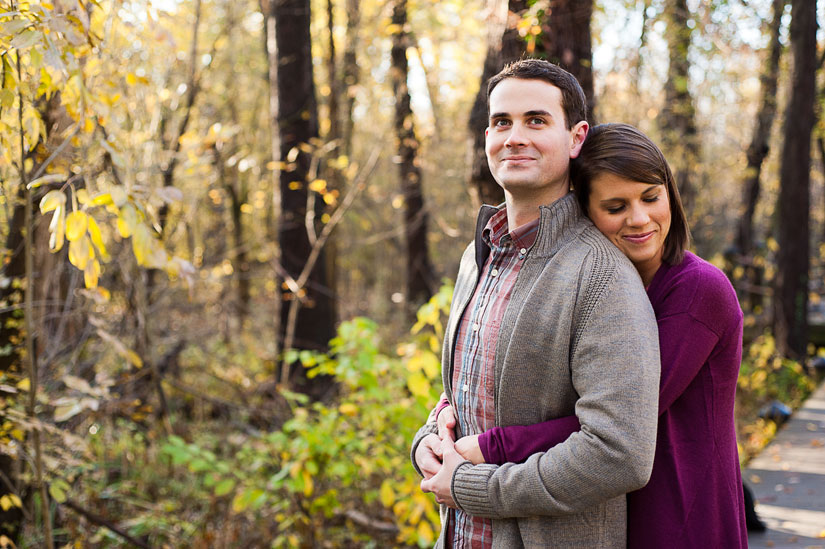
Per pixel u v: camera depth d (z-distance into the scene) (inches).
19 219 143.3
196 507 202.7
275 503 181.6
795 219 370.6
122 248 186.4
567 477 52.7
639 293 55.5
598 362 53.2
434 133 359.6
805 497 152.0
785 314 371.9
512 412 58.0
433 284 458.9
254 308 498.6
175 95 226.5
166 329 273.6
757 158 434.9
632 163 58.5
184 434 226.1
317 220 284.0
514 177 58.6
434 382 159.3
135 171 160.9
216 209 358.0
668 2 303.3
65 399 129.6
